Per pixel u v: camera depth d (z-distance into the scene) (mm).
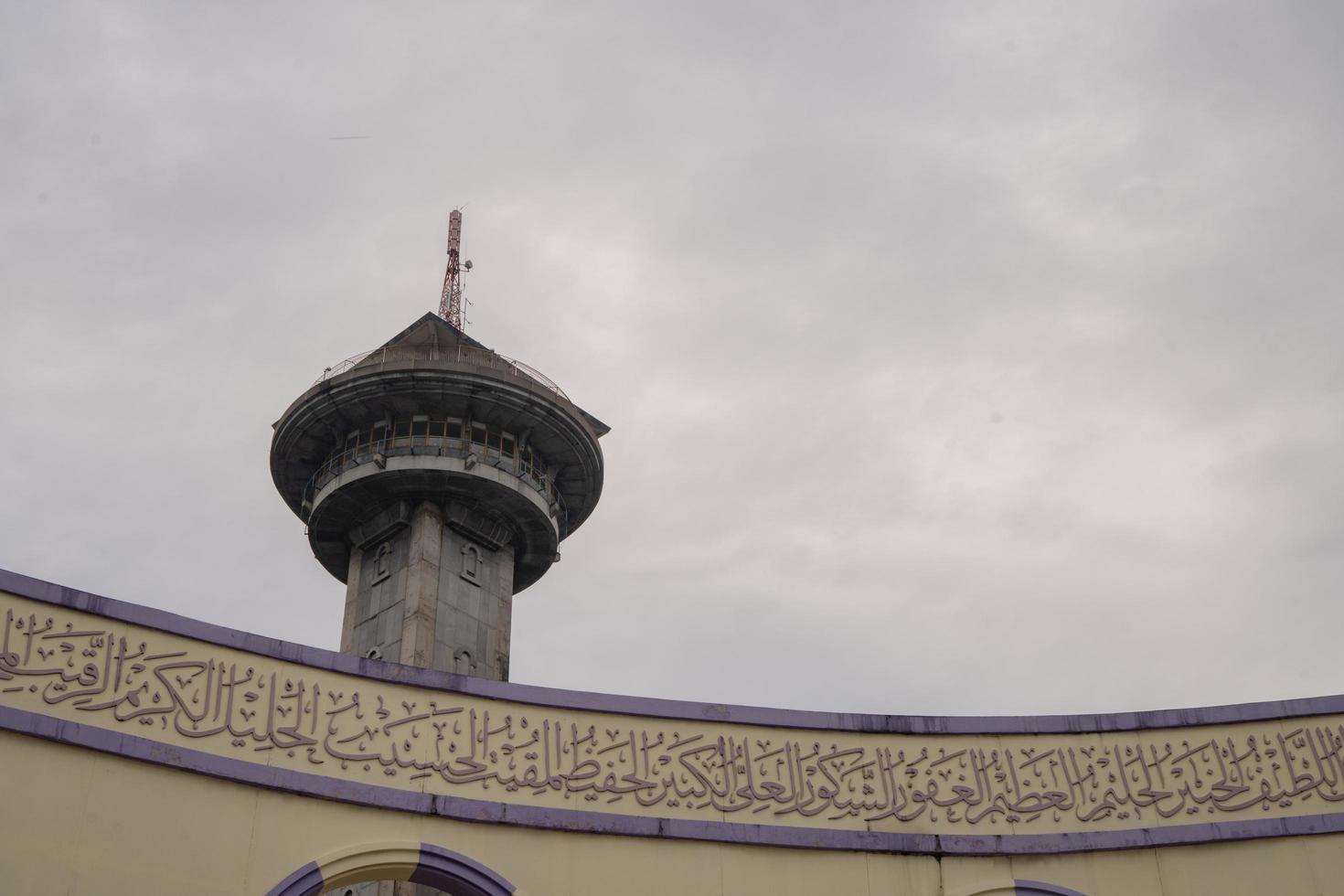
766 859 24672
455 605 42656
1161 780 25578
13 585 22078
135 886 21000
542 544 45938
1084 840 25062
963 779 25828
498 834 23906
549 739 25078
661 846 24469
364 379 42562
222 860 21844
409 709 24484
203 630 23406
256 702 23297
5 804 20594
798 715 26297
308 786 22922
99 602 22688
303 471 45188
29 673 21594
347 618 43656
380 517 43875
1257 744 25734
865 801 25469
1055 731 26312
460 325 52000
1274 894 24266
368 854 22859
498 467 43375
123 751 21734
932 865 24922
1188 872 24672
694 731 25812
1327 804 24922
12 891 20094
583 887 23781
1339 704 25891
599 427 47500
